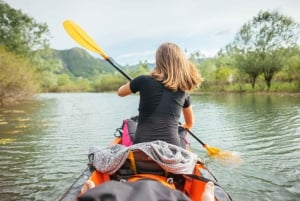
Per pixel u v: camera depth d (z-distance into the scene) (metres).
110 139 7.46
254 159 5.45
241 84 34.16
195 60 55.75
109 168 2.48
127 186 1.55
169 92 2.51
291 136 7.32
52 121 10.62
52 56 37.09
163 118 2.46
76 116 12.16
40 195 4.06
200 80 2.67
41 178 4.65
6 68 18.56
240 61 32.34
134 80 2.63
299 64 28.61
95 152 2.71
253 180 4.45
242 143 6.74
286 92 27.34
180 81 2.52
